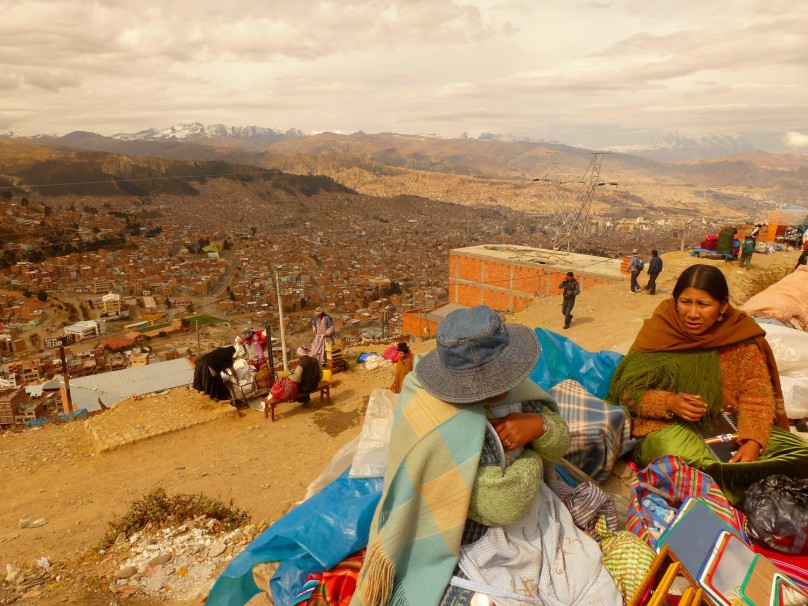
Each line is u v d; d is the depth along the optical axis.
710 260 22.83
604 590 1.72
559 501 1.98
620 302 17.92
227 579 2.17
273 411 10.55
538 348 1.71
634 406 2.58
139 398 11.67
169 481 8.20
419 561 1.62
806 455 2.25
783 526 1.94
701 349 2.48
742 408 2.43
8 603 4.96
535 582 1.67
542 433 1.69
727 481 2.30
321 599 1.88
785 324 4.46
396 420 1.73
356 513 2.02
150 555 5.56
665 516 2.09
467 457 1.59
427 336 20.61
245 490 7.68
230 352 11.45
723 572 1.70
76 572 5.49
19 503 7.76
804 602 1.62
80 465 9.01
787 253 22.70
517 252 43.44
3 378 45.53
